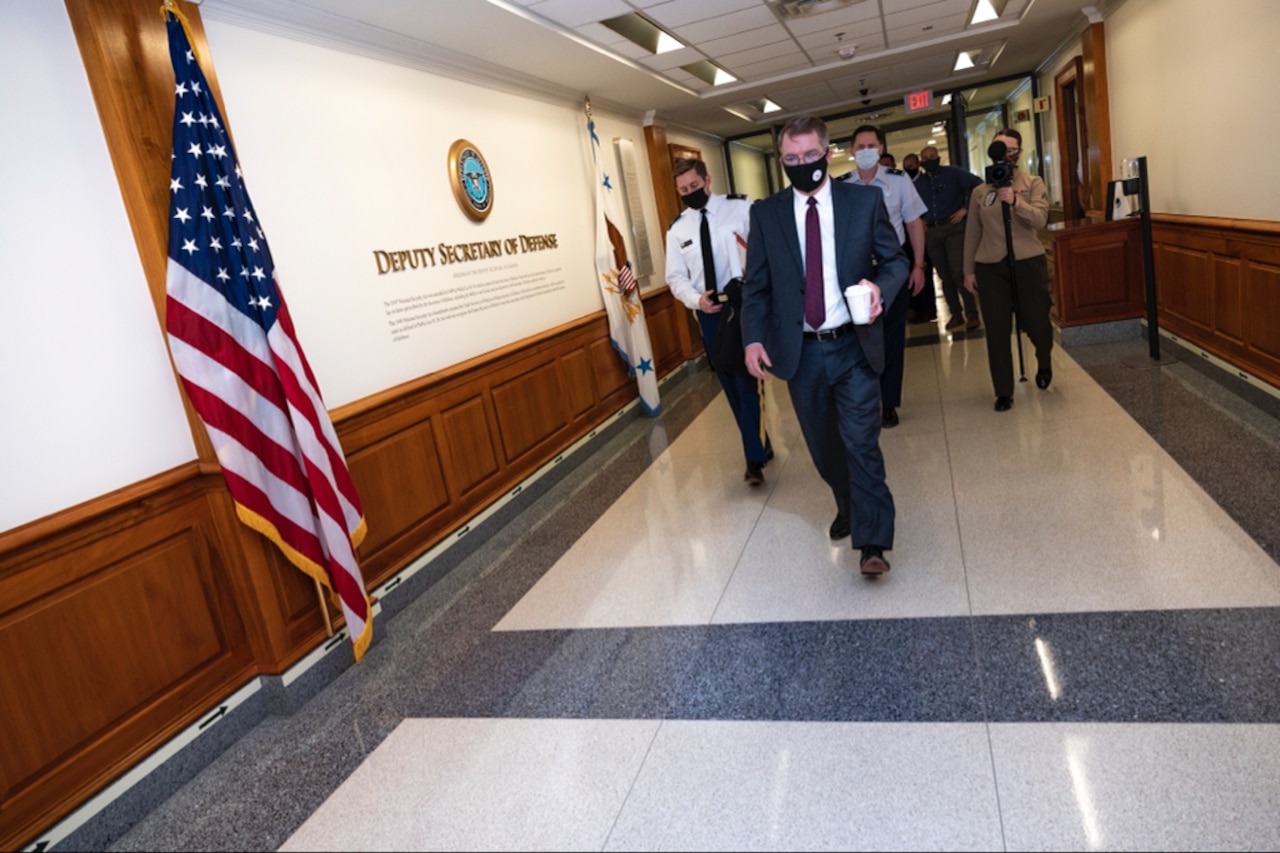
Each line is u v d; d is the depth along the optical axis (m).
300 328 3.32
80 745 2.29
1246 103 4.16
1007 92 12.44
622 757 2.26
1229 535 2.85
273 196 3.23
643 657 2.79
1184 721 1.99
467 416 4.32
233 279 2.70
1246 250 4.13
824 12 5.48
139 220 2.58
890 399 4.86
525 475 4.83
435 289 4.24
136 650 2.46
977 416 4.79
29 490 2.26
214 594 2.76
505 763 2.34
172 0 2.67
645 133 8.15
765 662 2.61
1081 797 1.81
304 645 2.98
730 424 5.82
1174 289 5.38
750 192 13.63
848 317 2.81
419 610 3.60
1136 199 5.57
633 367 6.42
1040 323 4.89
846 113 11.16
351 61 3.77
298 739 2.71
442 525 4.03
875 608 2.82
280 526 2.78
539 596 3.47
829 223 2.78
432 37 4.15
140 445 2.58
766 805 1.97
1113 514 3.18
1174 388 4.64
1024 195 4.70
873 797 1.93
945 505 3.59
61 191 2.40
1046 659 2.34
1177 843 1.64
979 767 1.96
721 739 2.26
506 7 4.01
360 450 3.49
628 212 7.37
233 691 2.78
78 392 2.40
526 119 5.52
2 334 2.23
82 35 2.46
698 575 3.36
